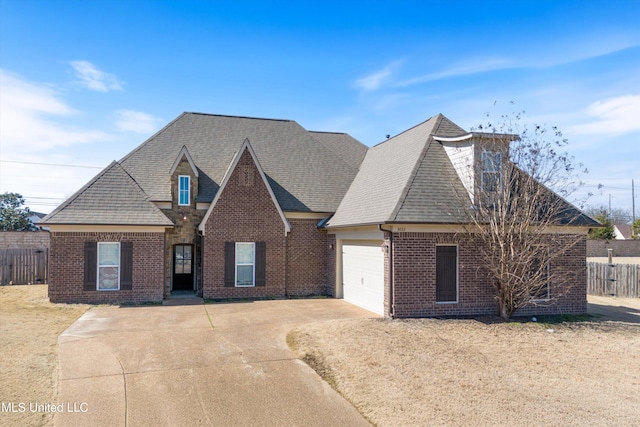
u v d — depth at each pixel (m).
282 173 21.45
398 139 20.88
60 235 16.73
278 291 19.25
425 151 16.62
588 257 48.34
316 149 23.62
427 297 14.30
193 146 21.48
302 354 10.20
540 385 8.45
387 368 9.17
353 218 16.98
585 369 9.43
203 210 19.23
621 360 10.09
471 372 9.04
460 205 14.81
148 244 17.52
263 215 19.17
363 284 16.64
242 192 18.97
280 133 23.91
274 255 19.25
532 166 14.23
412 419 7.00
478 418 7.00
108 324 13.15
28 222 45.41
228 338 11.58
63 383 8.32
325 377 8.90
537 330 12.79
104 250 17.20
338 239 19.09
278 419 7.11
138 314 14.79
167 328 12.68
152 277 17.55
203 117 23.27
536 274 14.08
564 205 15.77
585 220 15.48
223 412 7.32
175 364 9.48
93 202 17.34
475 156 14.98
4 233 29.95
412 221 13.85
